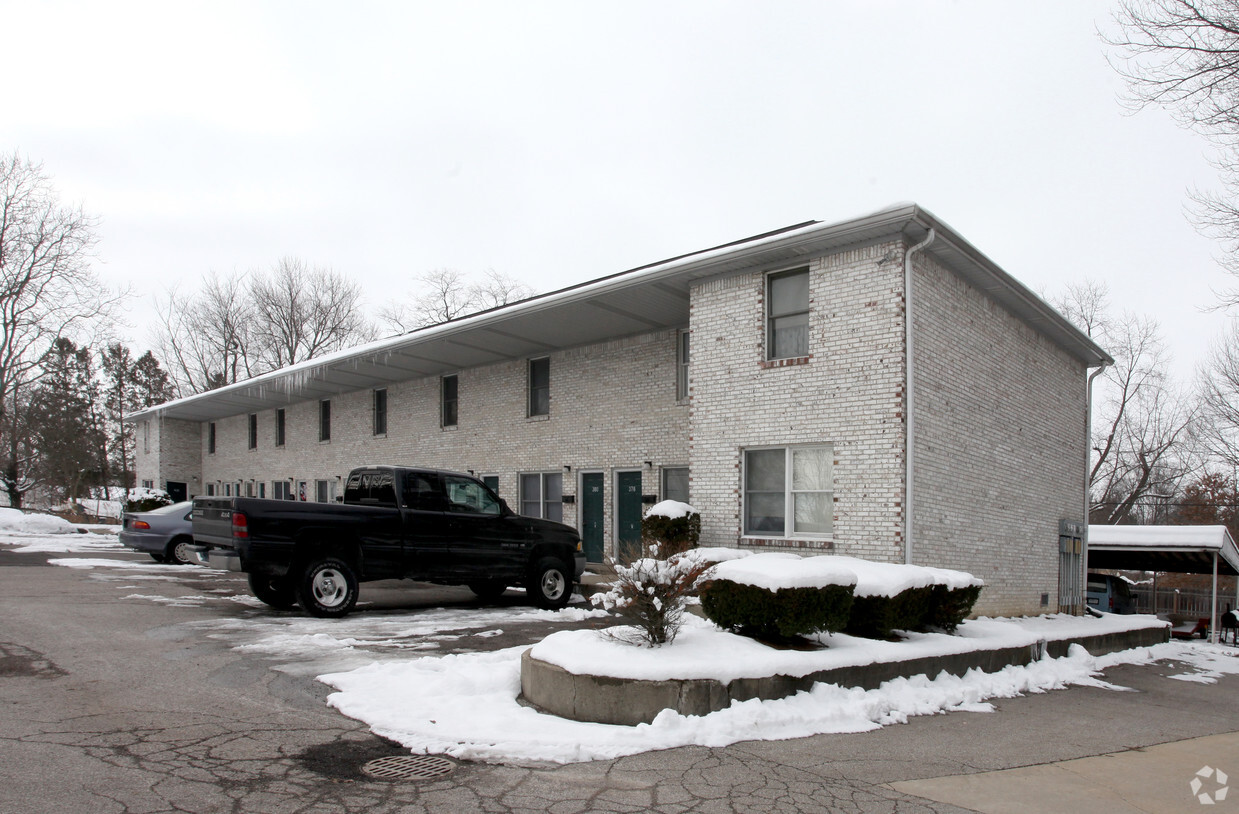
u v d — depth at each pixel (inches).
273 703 257.0
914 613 370.3
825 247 483.8
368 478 486.0
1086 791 211.3
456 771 203.2
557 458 754.2
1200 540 854.5
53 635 351.3
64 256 1520.7
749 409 518.0
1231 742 287.3
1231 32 448.5
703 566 314.5
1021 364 624.4
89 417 2081.7
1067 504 713.0
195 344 1988.2
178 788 180.4
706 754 225.8
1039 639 433.7
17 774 182.9
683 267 528.4
